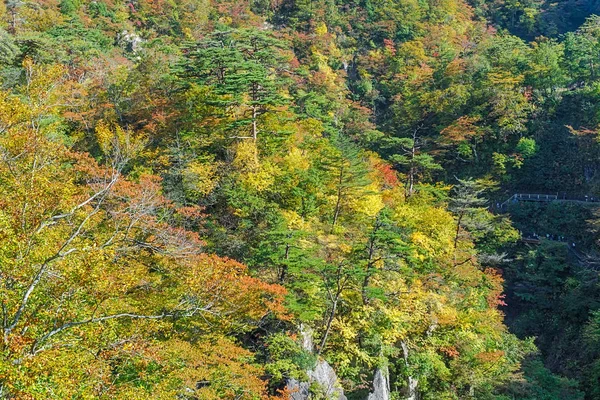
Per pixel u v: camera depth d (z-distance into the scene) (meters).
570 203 48.44
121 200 20.70
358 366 24.70
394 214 33.69
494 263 41.41
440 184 49.12
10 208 12.66
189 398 17.09
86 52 48.00
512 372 30.86
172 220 24.06
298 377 20.02
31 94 18.69
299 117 40.75
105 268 13.74
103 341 13.13
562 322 38.31
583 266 40.88
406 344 27.42
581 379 32.03
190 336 17.45
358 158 35.06
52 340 12.05
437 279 30.12
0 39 41.41
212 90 33.38
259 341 21.91
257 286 18.33
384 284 26.34
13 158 14.25
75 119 35.25
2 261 11.98
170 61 43.38
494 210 52.34
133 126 34.69
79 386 11.54
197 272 16.55
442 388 27.81
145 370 14.27
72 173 21.00
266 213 24.80
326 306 25.08
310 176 29.39
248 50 45.84
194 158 28.42
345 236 28.33
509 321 41.44
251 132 32.84
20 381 10.29
